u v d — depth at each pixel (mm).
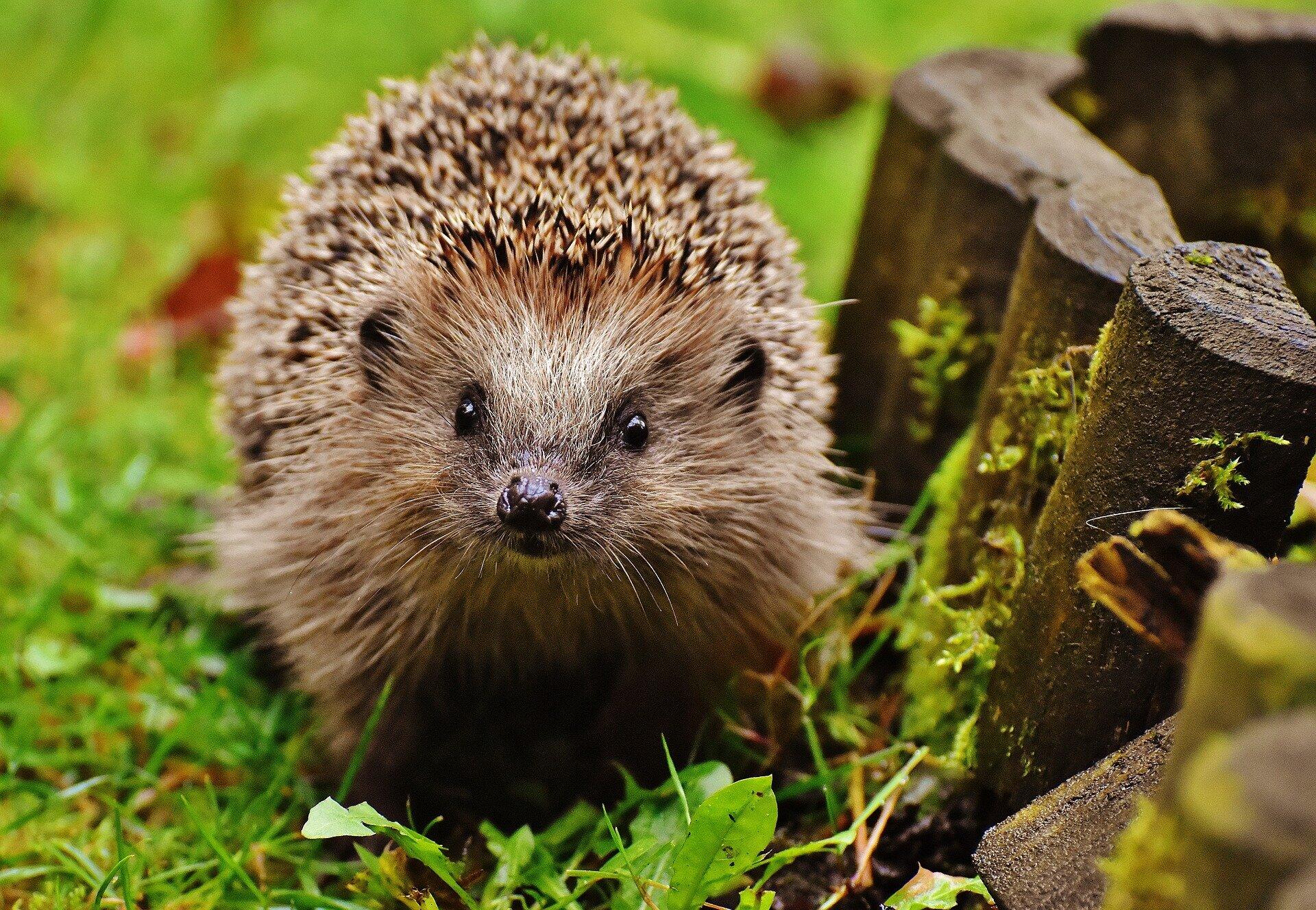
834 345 4539
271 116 6746
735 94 8047
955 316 3754
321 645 3686
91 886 3137
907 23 9445
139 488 4816
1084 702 2662
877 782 3369
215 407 4445
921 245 3941
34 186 6746
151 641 4012
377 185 3770
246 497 4184
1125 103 4438
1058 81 4250
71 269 6199
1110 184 3391
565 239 3471
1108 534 2543
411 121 3863
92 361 5574
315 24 7324
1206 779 1415
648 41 8219
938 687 3336
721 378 3580
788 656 3615
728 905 3066
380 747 3684
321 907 3027
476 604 3574
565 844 3346
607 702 3934
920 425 3961
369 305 3514
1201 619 1871
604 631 3713
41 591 4230
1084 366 2973
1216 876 1421
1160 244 3043
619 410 3436
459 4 7473
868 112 8094
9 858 3215
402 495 3424
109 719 3723
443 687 3908
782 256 3926
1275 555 2545
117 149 7262
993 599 3129
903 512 4062
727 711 3705
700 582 3564
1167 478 2439
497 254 3504
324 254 3717
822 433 3812
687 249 3643
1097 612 2596
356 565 3627
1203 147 4406
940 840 3164
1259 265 2520
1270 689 1499
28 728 3623
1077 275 2984
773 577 3717
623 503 3365
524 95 3930
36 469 4766
